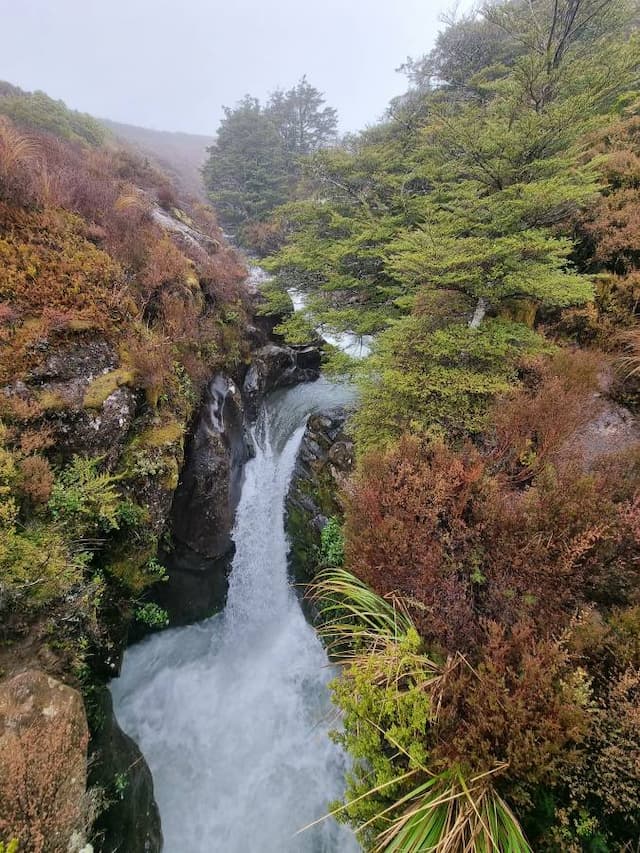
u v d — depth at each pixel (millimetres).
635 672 2523
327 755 5121
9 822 2455
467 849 2273
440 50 15695
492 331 5941
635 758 2273
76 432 4738
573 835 2395
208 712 5715
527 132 5352
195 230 14055
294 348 12977
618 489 3691
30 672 3311
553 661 2654
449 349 5691
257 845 4465
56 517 4098
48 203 6324
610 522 3211
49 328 4883
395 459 4473
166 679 5898
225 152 24438
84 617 4031
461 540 3664
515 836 2334
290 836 4492
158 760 5070
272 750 5289
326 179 11000
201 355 8211
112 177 11547
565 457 4160
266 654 6676
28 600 3588
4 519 3658
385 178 9664
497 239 5363
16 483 3906
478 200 5723
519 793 2535
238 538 7992
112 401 5160
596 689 2682
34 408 4363
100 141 19406
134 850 3705
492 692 2600
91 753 3668
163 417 6078
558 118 5234
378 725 2822
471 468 4074
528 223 5934
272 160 23578
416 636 3121
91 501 4449
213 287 9992
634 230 6461
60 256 5730
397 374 5656
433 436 4910
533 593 3211
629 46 6070
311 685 5977
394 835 2496
